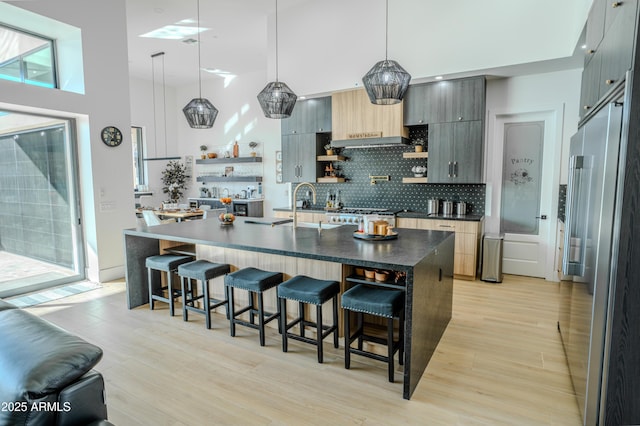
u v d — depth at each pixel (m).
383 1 5.12
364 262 2.44
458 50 4.69
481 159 4.96
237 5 5.27
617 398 1.82
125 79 5.12
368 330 3.22
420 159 5.71
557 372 2.66
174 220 7.35
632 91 1.67
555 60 4.25
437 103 5.17
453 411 2.23
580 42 3.77
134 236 3.98
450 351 2.97
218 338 3.24
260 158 8.21
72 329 3.44
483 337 3.23
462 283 4.89
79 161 4.91
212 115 4.78
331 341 3.16
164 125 9.30
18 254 4.66
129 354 2.95
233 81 8.60
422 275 2.51
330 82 5.59
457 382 2.54
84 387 1.32
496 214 5.31
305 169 6.39
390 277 2.79
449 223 5.04
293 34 5.82
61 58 4.80
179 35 6.20
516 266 5.29
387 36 5.12
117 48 5.00
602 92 2.32
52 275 4.97
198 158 9.33
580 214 2.31
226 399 2.36
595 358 1.93
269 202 8.30
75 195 4.95
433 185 5.67
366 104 5.55
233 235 3.52
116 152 5.08
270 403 2.31
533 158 5.10
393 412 2.22
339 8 5.44
